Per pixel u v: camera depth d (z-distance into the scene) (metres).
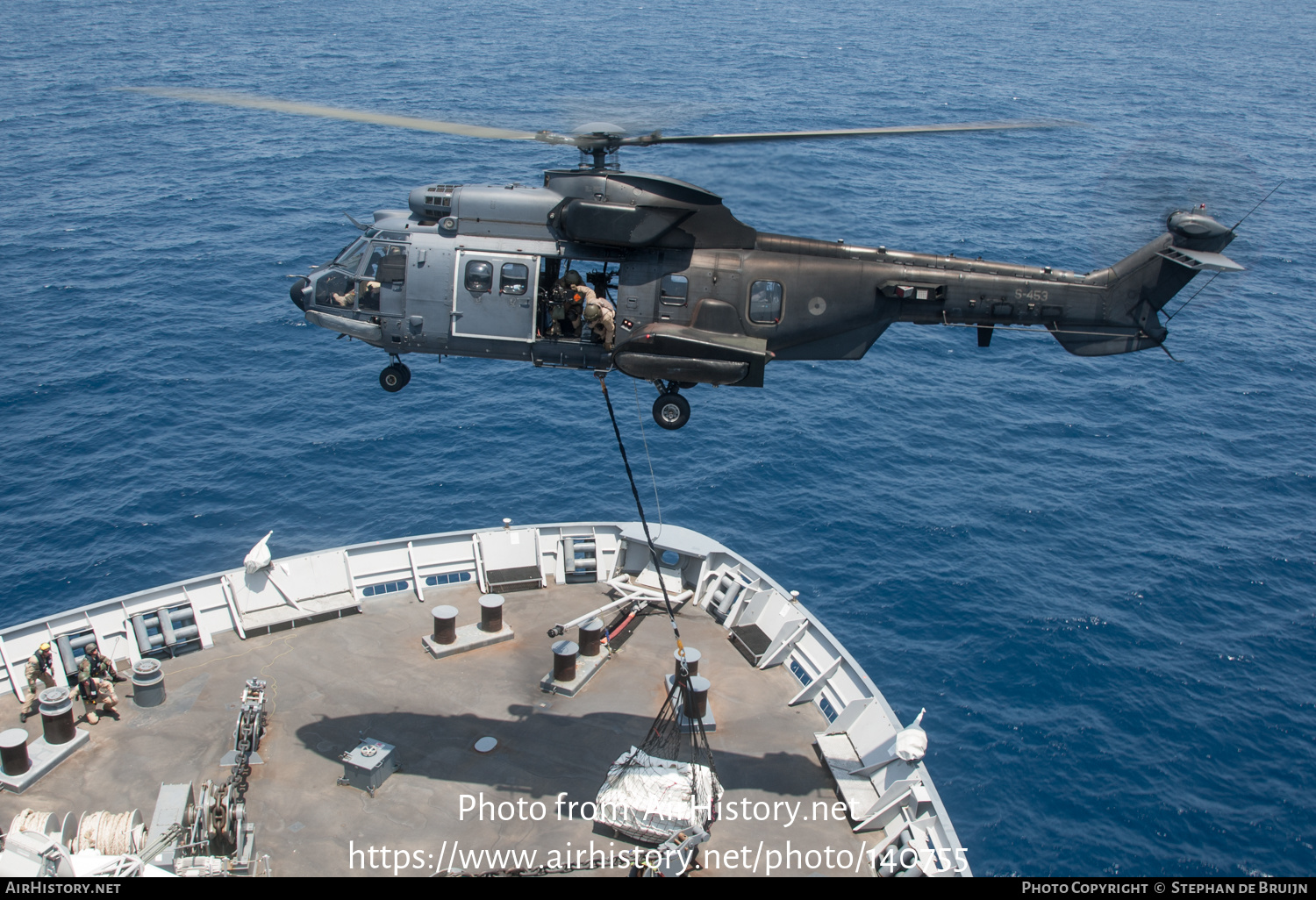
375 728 22.91
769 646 25.72
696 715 22.75
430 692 24.14
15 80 122.69
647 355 20.50
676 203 20.19
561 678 24.20
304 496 47.00
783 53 159.62
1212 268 21.50
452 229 21.05
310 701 23.70
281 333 61.44
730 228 20.81
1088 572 43.00
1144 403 57.31
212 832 19.55
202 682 24.28
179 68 132.00
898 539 45.00
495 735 22.83
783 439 52.91
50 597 40.12
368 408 54.47
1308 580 42.78
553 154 97.81
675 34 175.25
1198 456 52.19
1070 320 22.80
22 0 193.38
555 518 46.16
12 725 22.70
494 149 98.50
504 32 169.50
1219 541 45.19
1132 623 39.97
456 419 53.97
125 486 46.88
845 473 50.03
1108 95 137.62
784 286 21.02
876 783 21.17
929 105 125.50
